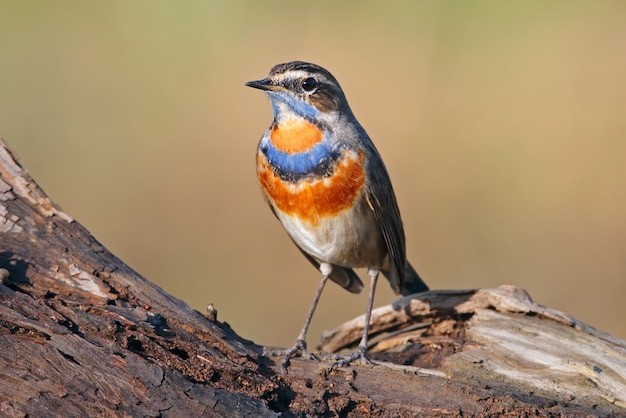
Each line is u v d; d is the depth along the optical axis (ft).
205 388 24.62
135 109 58.49
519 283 51.24
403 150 56.44
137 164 55.98
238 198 55.06
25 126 56.95
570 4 64.23
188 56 61.62
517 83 59.21
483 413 26.11
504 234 53.52
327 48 61.62
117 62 60.70
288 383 26.89
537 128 56.85
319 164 30.07
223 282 50.47
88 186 54.85
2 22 62.49
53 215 27.99
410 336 31.68
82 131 57.11
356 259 32.17
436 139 56.75
